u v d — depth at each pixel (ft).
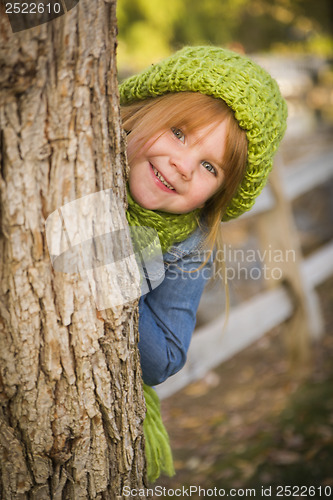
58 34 2.92
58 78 2.98
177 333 4.58
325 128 21.25
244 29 35.06
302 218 18.07
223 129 4.30
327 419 9.57
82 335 3.38
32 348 3.30
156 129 4.26
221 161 4.36
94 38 3.04
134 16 30.04
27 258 3.15
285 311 11.55
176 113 4.25
